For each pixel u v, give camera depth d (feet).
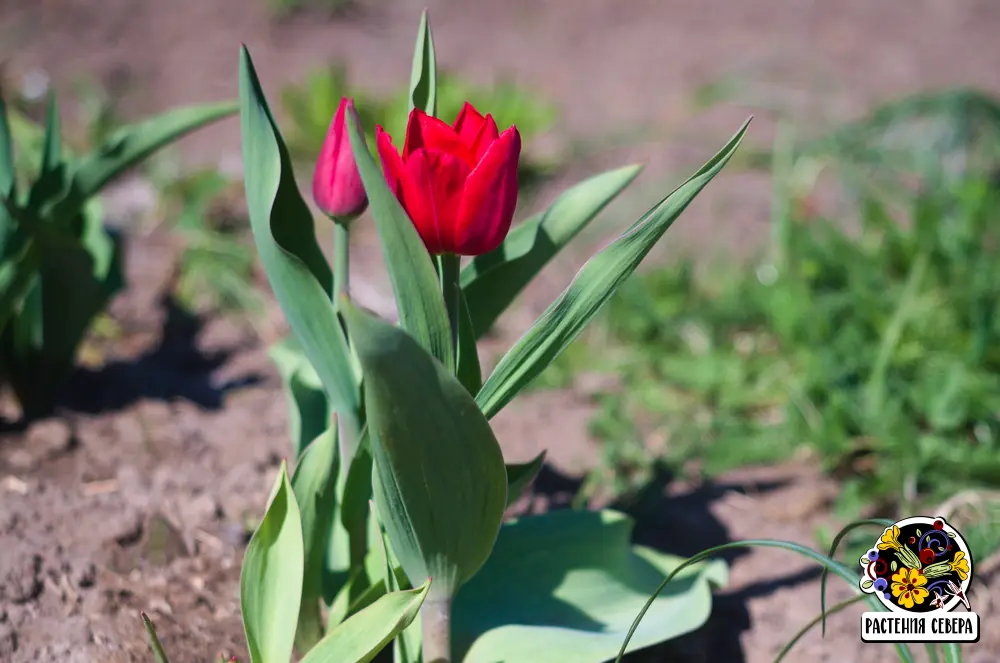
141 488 4.26
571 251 6.48
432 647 3.58
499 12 10.45
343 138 3.62
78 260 4.39
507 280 3.69
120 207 6.69
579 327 3.52
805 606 4.15
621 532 3.98
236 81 8.52
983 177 5.82
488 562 3.90
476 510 3.49
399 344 3.32
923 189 6.42
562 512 3.97
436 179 3.43
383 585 3.68
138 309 5.60
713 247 6.30
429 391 3.36
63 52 8.77
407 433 3.39
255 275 6.17
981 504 4.30
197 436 4.55
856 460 4.55
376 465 3.45
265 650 3.56
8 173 4.25
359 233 6.70
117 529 4.08
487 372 4.99
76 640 3.85
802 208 6.27
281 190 3.69
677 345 5.39
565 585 3.92
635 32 9.87
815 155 6.61
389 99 7.51
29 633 3.85
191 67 8.77
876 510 4.40
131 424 4.53
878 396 4.54
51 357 4.51
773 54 9.07
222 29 9.65
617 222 6.65
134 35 9.36
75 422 4.54
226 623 3.94
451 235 3.48
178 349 5.30
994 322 4.70
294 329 3.67
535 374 3.53
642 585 3.98
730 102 8.16
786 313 5.02
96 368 4.94
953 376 4.51
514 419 4.82
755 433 4.63
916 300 4.96
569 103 8.29
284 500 3.56
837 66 8.77
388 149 3.45
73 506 4.16
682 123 7.89
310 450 3.70
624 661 4.01
